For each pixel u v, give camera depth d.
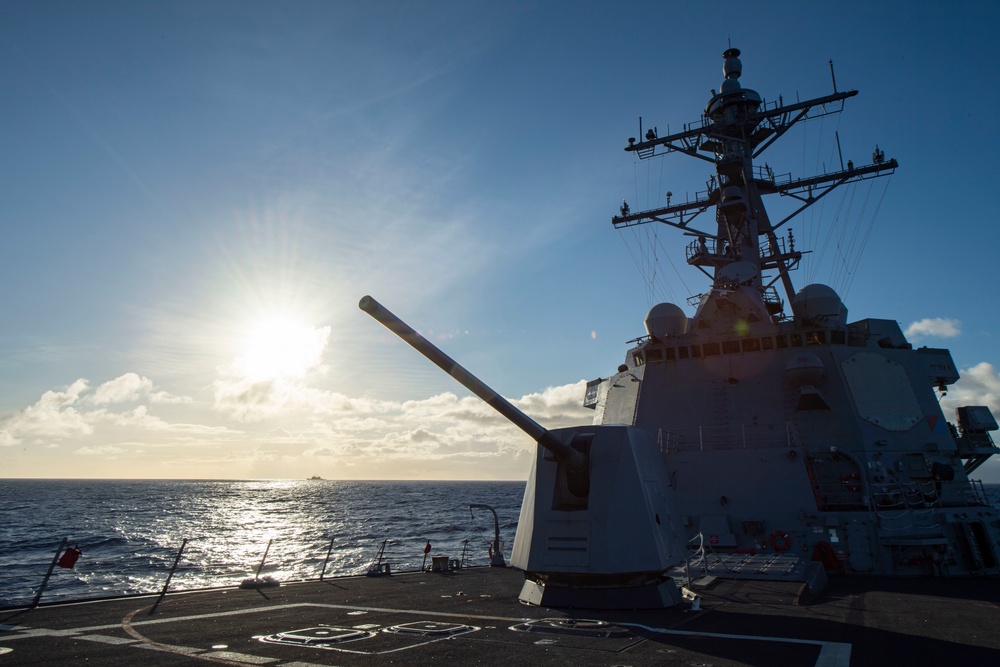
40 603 9.12
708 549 13.09
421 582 12.39
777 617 7.91
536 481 9.70
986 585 11.05
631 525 8.83
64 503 100.81
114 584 26.11
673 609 8.50
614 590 8.64
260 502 114.31
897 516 12.54
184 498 129.50
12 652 5.82
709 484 13.78
